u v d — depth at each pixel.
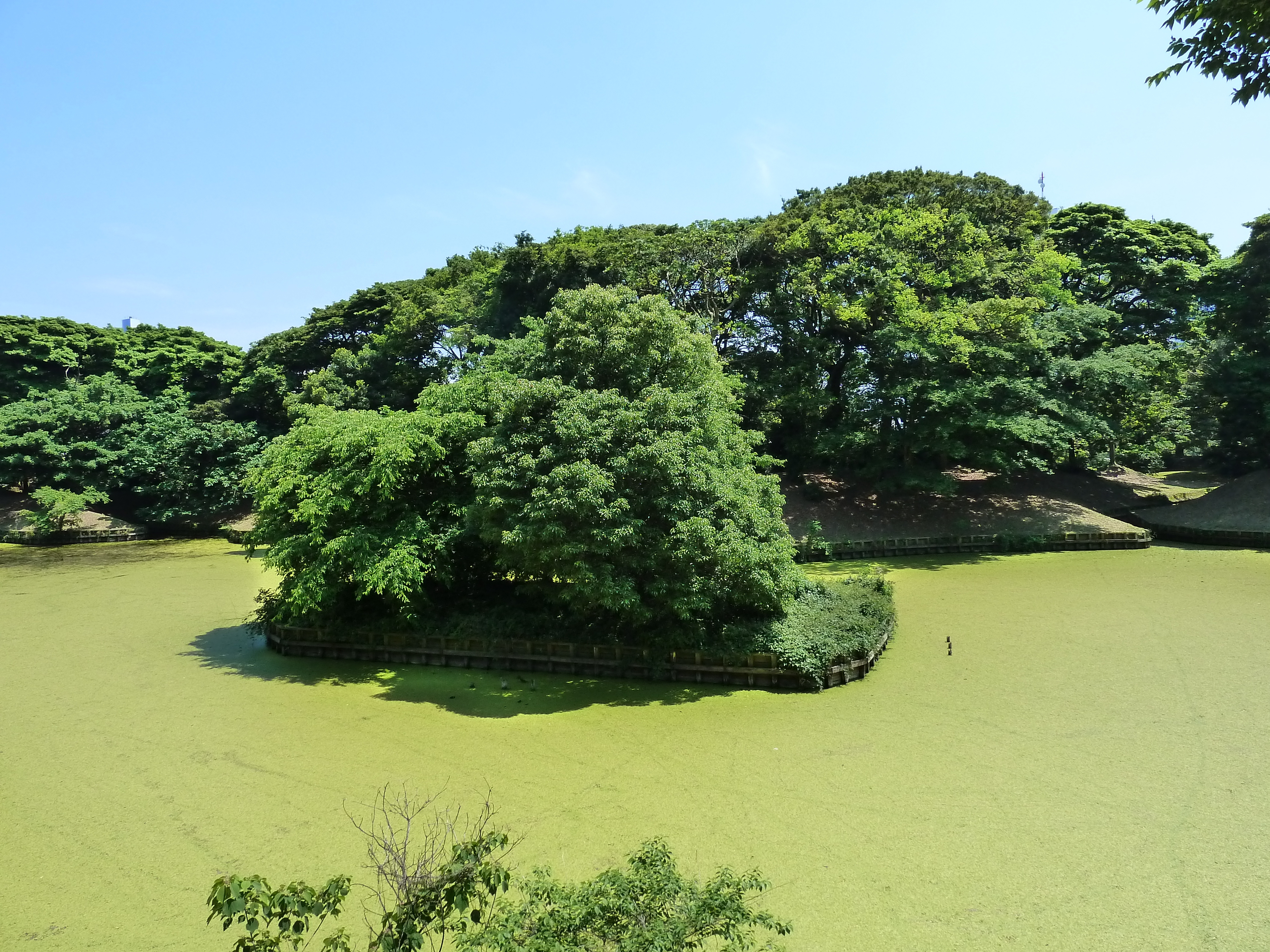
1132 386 29.92
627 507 13.30
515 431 14.76
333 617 16.77
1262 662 14.58
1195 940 6.74
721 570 14.09
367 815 9.34
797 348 32.84
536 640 15.45
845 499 33.53
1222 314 33.22
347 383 37.47
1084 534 29.52
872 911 7.22
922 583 23.77
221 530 38.22
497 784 10.14
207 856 8.48
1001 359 28.73
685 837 8.64
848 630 14.76
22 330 44.81
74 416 37.84
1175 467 52.94
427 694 14.05
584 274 31.48
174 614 21.20
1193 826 8.67
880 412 30.20
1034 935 6.85
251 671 15.64
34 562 30.62
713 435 15.58
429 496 16.88
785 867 8.00
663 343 15.66
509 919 4.79
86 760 11.15
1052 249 31.42
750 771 10.36
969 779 9.97
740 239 32.66
